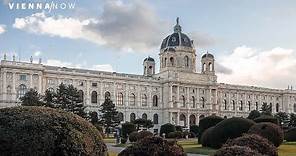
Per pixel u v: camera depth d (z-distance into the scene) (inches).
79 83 5703.7
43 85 5359.3
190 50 7012.8
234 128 1728.6
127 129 3105.3
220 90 6988.2
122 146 2284.7
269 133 1624.0
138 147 815.7
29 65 5187.0
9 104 4997.5
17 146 646.5
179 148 844.6
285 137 2388.0
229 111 6988.2
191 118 6555.1
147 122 4638.3
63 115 704.4
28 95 4234.7
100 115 5270.7
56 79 5506.9
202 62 6993.1
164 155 810.8
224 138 1742.1
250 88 7288.4
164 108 6382.9
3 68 5029.5
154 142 824.3
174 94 6412.4
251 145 966.4
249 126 1727.4
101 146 735.7
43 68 5290.4
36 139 653.9
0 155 644.7
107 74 5969.5
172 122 6299.2
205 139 1871.3
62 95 4148.6
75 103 4173.2
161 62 6840.6
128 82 6136.8
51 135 664.4
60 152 669.9
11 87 5049.2
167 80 6378.0
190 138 3619.6
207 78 6776.6
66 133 680.4
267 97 7509.8
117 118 4761.3
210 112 6663.4
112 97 5959.6
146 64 7116.1
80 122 716.0
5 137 649.0
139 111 6176.2
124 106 6043.3
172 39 7003.0
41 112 693.9
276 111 7564.0
